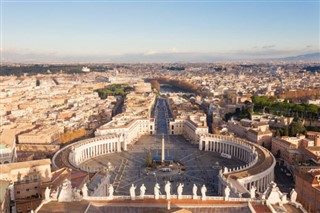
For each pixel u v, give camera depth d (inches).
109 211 4500.5
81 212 4320.9
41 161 6939.0
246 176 7701.8
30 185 6678.2
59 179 6899.6
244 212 4431.6
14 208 6018.7
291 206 4633.4
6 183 5905.5
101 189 6569.9
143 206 4653.1
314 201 6894.7
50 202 4675.2
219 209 4554.6
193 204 4719.5
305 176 7317.9
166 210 4256.9
